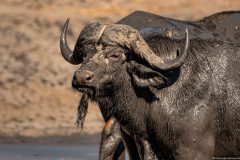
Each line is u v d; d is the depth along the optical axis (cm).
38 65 7488
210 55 3128
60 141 6206
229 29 3978
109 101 3072
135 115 3092
